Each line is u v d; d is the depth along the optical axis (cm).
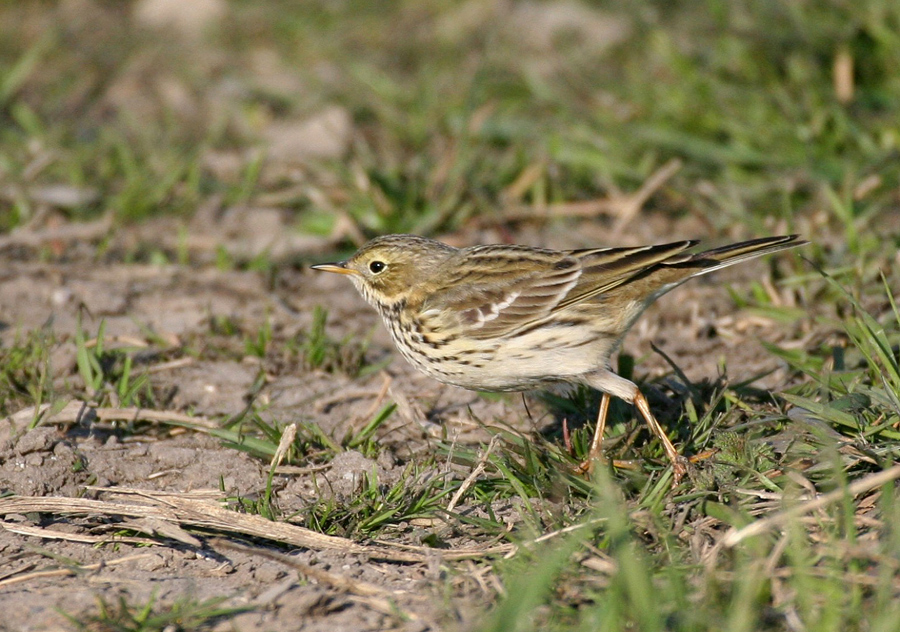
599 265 991
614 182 1561
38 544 855
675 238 1450
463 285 1018
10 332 1268
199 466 989
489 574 786
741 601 665
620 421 1015
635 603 672
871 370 1012
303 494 943
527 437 1012
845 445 878
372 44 2150
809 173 1434
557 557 696
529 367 1001
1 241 1487
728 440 899
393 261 1069
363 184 1549
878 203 1368
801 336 1191
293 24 2234
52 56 2186
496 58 1944
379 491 934
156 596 773
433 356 1032
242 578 805
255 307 1343
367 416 1093
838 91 1559
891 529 753
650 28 1817
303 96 1953
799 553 701
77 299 1345
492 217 1523
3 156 1706
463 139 1580
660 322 1266
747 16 1658
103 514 890
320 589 773
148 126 1894
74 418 1050
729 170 1511
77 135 1850
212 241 1498
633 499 892
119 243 1511
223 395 1144
